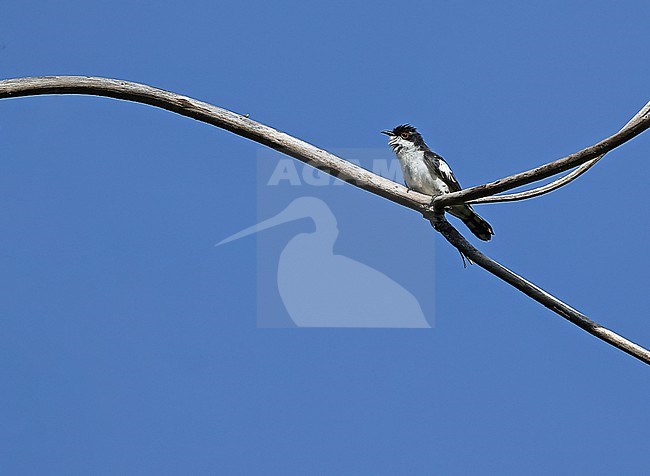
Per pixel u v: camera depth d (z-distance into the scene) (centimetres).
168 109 960
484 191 954
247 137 986
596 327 1009
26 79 909
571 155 870
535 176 908
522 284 1024
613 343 1002
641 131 819
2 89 901
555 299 1020
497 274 1032
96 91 928
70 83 919
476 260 1045
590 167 1019
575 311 1014
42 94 918
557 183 1027
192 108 959
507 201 1043
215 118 968
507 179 927
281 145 993
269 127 989
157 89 948
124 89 935
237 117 977
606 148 845
